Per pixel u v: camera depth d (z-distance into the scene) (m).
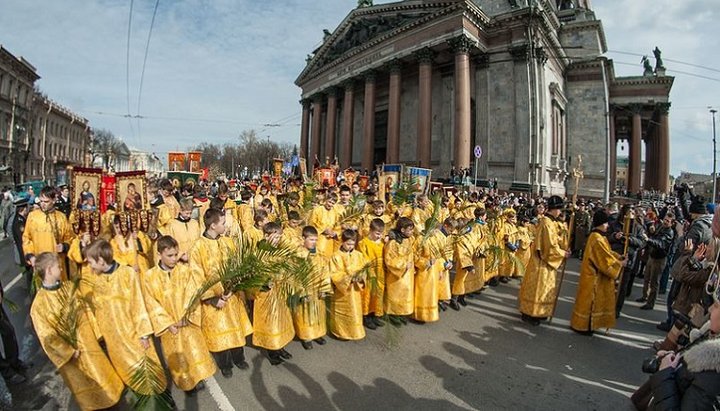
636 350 6.39
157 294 4.37
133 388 3.76
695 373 2.40
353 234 6.12
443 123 37.22
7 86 56.41
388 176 15.07
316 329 5.86
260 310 5.38
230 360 5.23
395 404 4.51
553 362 5.82
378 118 46.31
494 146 33.62
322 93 49.22
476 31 32.88
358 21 42.31
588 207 17.48
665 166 48.06
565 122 43.97
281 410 4.32
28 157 62.81
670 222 8.80
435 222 6.98
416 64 38.19
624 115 52.28
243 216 10.97
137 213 7.15
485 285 10.18
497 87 33.69
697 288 5.18
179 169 24.47
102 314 4.13
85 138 92.12
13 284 9.05
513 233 10.71
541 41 34.19
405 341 6.33
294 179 17.20
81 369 3.89
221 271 4.53
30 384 4.83
